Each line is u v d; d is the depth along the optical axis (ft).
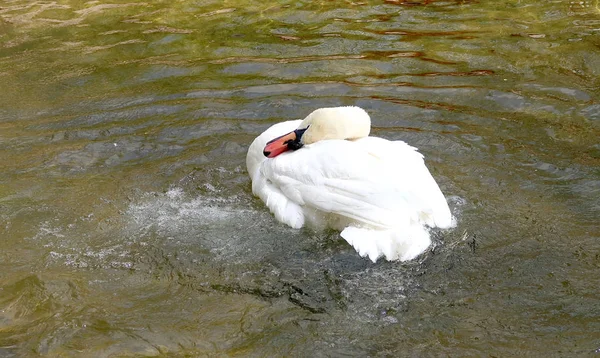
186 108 33.22
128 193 27.61
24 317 21.57
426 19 42.47
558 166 28.22
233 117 32.45
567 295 21.65
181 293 22.47
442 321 20.81
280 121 32.04
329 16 43.37
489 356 19.40
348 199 23.43
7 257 24.21
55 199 27.22
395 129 31.04
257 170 27.30
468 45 39.04
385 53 38.32
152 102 33.94
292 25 42.29
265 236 24.97
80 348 20.27
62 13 44.93
